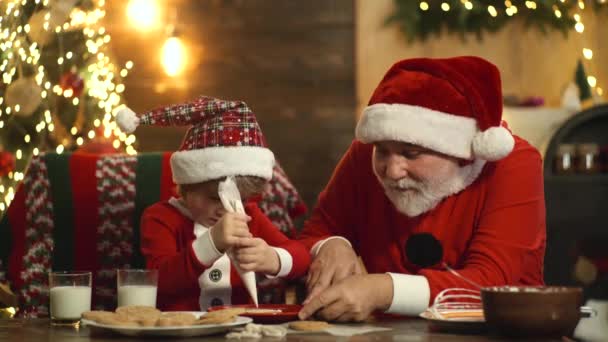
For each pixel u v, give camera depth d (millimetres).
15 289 2123
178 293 1695
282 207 2193
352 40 4840
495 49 4457
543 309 1237
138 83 4996
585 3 4277
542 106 4156
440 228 1771
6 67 2400
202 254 1642
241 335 1283
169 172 2184
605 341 2988
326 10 4867
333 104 4883
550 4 4328
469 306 1564
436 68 1689
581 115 3518
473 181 1747
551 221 3520
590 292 3498
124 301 1516
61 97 2807
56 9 2422
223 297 1863
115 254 2139
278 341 1247
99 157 2199
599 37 4262
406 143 1659
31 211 2154
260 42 4941
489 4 4414
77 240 2146
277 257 1705
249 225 1947
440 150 1655
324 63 4879
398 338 1280
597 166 3506
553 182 3512
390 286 1540
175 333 1274
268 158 1804
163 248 1844
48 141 2832
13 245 2150
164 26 4992
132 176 2174
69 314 1471
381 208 1854
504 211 1704
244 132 1778
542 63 4402
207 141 1767
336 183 1963
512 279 1650
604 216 3482
